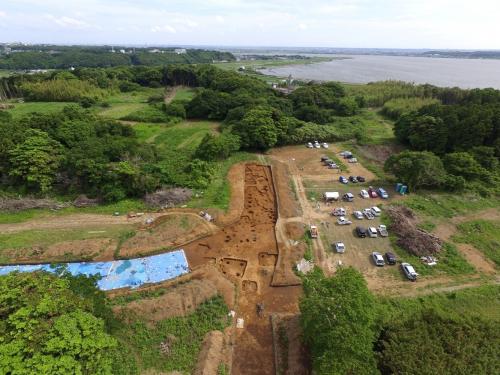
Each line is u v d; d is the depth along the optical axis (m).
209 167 65.56
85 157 57.44
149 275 41.19
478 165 64.44
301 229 50.88
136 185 56.06
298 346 32.41
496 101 88.81
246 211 56.25
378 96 128.62
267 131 79.31
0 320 21.38
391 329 29.23
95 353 21.89
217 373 29.69
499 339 27.70
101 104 119.31
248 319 36.41
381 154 80.94
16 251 43.81
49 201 54.72
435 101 113.31
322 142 89.31
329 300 28.70
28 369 18.92
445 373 24.70
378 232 50.12
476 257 45.16
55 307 22.44
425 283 40.59
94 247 44.94
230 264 44.38
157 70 162.25
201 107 104.50
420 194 61.50
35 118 67.88
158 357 30.66
